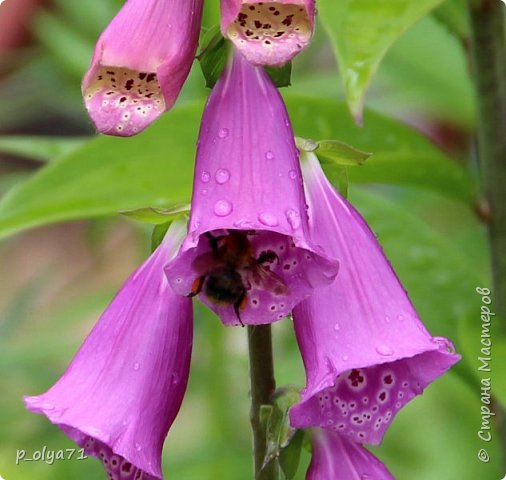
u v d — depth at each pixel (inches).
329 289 17.9
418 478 27.1
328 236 18.0
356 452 18.7
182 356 18.2
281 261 17.7
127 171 20.6
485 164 21.2
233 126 17.7
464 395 25.5
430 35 24.7
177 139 20.6
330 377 17.4
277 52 16.8
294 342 26.6
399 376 17.8
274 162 17.6
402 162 20.6
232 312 17.7
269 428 18.3
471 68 21.1
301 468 25.2
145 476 18.1
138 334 18.2
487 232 21.3
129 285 18.4
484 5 20.8
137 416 17.9
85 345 18.3
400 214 22.0
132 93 17.2
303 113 20.9
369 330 17.7
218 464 26.3
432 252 21.8
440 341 17.8
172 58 17.2
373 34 18.2
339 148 18.2
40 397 18.1
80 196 20.6
